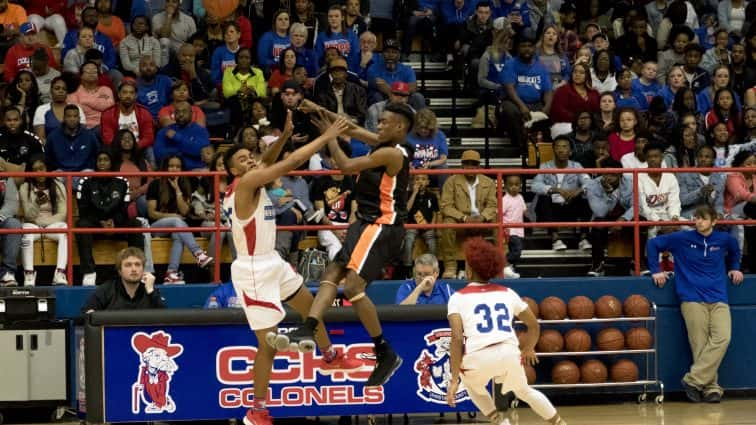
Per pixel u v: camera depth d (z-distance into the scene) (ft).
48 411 41.24
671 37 62.03
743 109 54.60
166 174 40.81
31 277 43.01
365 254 28.04
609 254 47.44
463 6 62.49
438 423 39.24
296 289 29.84
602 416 40.16
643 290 43.80
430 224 42.16
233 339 37.42
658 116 53.72
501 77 56.80
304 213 45.57
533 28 64.44
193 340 37.32
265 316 28.99
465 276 46.06
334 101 52.75
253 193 28.50
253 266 28.94
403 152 28.32
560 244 48.73
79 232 41.37
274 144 28.91
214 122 54.13
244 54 54.29
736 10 66.03
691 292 43.19
